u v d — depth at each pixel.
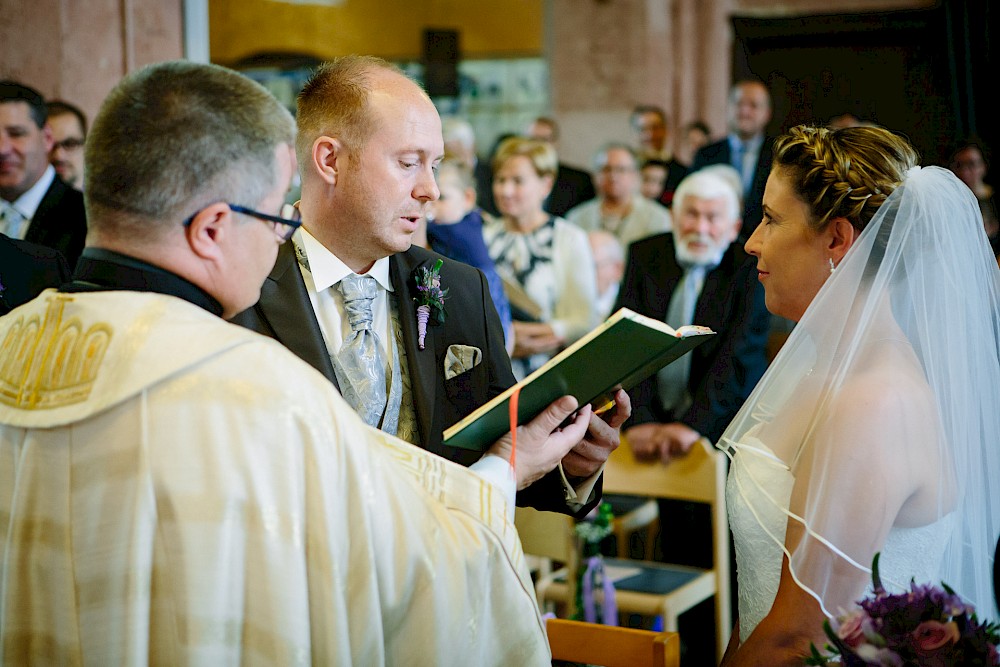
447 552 1.59
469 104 9.47
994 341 1.98
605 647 2.24
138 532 1.42
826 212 1.97
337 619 1.46
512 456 1.82
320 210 2.16
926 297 1.92
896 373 1.86
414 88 2.16
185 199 1.52
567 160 9.28
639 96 9.07
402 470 1.61
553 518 3.70
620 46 9.07
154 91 1.52
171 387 1.46
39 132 4.12
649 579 3.92
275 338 2.12
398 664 1.56
